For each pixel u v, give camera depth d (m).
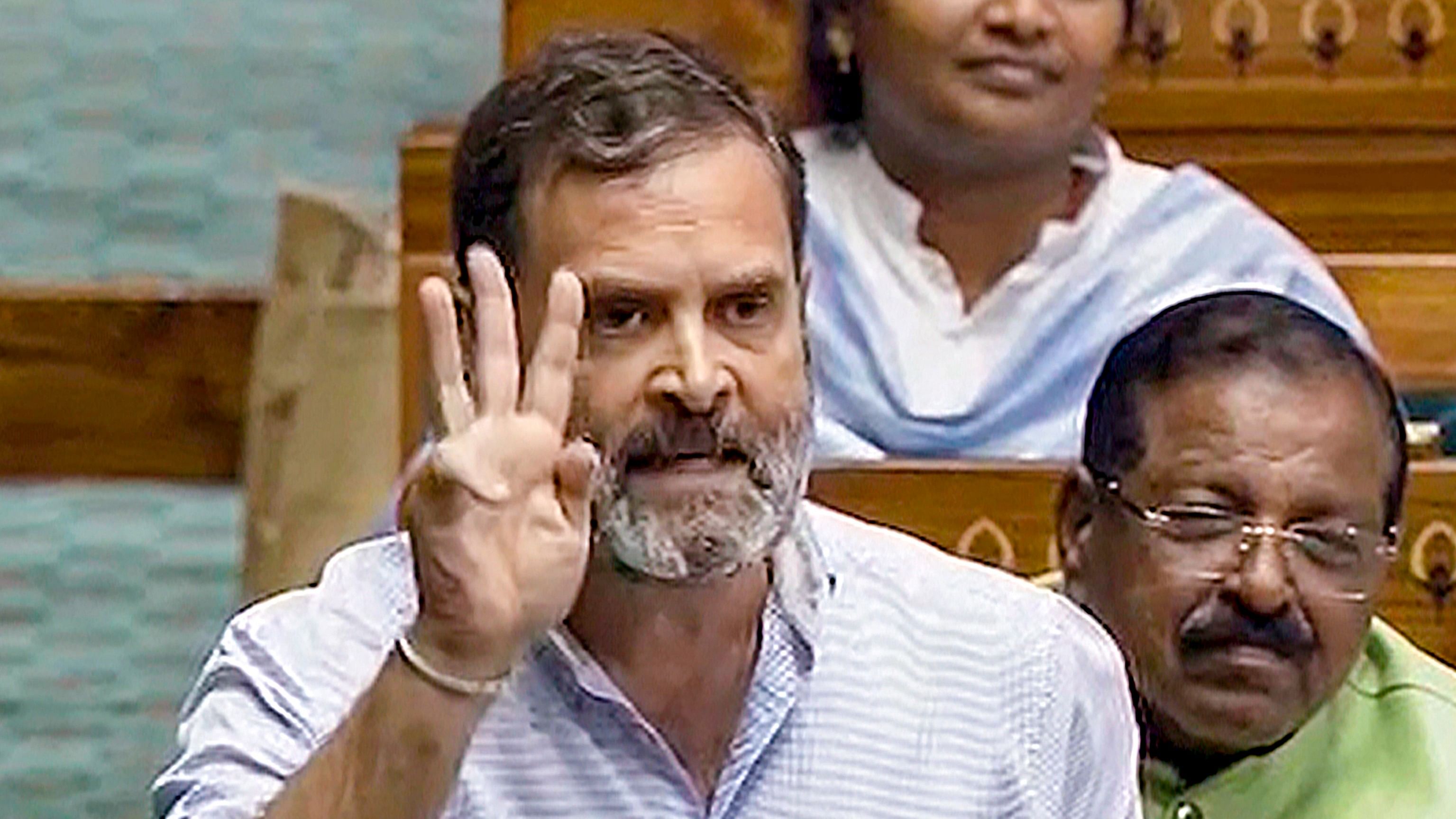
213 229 10.60
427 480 4.01
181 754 4.52
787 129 4.43
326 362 7.74
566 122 4.29
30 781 10.46
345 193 9.48
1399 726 5.62
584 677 4.43
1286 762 5.53
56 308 7.93
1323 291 7.57
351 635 4.54
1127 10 7.63
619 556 4.26
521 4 8.56
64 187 10.58
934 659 4.66
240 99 10.63
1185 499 5.45
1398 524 5.51
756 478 4.26
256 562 7.73
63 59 10.66
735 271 4.24
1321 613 5.43
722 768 4.51
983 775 4.61
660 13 8.48
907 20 7.38
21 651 10.41
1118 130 8.86
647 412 4.23
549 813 4.43
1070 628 4.80
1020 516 6.78
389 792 3.99
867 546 4.78
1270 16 8.85
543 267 4.29
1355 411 5.45
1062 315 7.43
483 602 3.97
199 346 7.94
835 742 4.55
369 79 10.61
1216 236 7.55
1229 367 5.46
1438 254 8.63
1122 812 4.79
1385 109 8.85
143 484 9.07
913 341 7.43
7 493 10.39
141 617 10.42
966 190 7.44
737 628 4.46
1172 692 5.48
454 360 4.08
